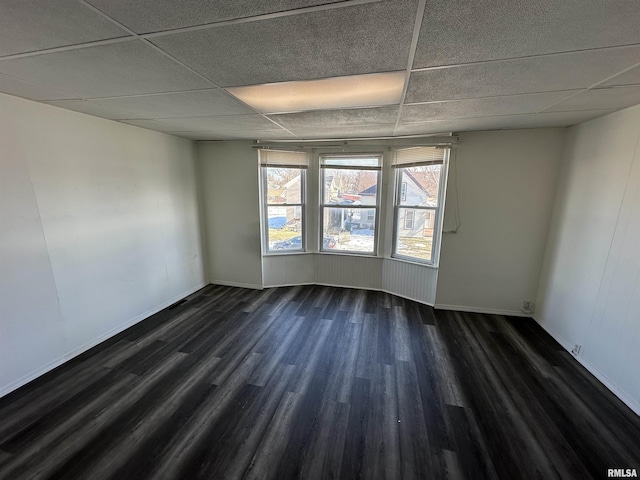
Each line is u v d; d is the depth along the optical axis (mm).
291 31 1195
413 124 2949
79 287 2684
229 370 2537
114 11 1041
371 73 1635
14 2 978
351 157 4137
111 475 1598
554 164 3107
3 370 2162
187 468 1641
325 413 2057
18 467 1639
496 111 2416
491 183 3320
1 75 1678
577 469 1655
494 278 3535
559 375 2475
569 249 2879
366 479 1590
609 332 2320
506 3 999
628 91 1865
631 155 2186
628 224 2184
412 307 3844
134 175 3215
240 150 4152
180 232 4004
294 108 2365
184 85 1843
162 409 2078
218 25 1146
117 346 2885
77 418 1984
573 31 1177
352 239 4438
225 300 4066
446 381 2402
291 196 4418
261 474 1612
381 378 2441
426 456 1729
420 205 3846
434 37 1236
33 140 2250
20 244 2215
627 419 2006
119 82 1796
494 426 1949
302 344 2969
